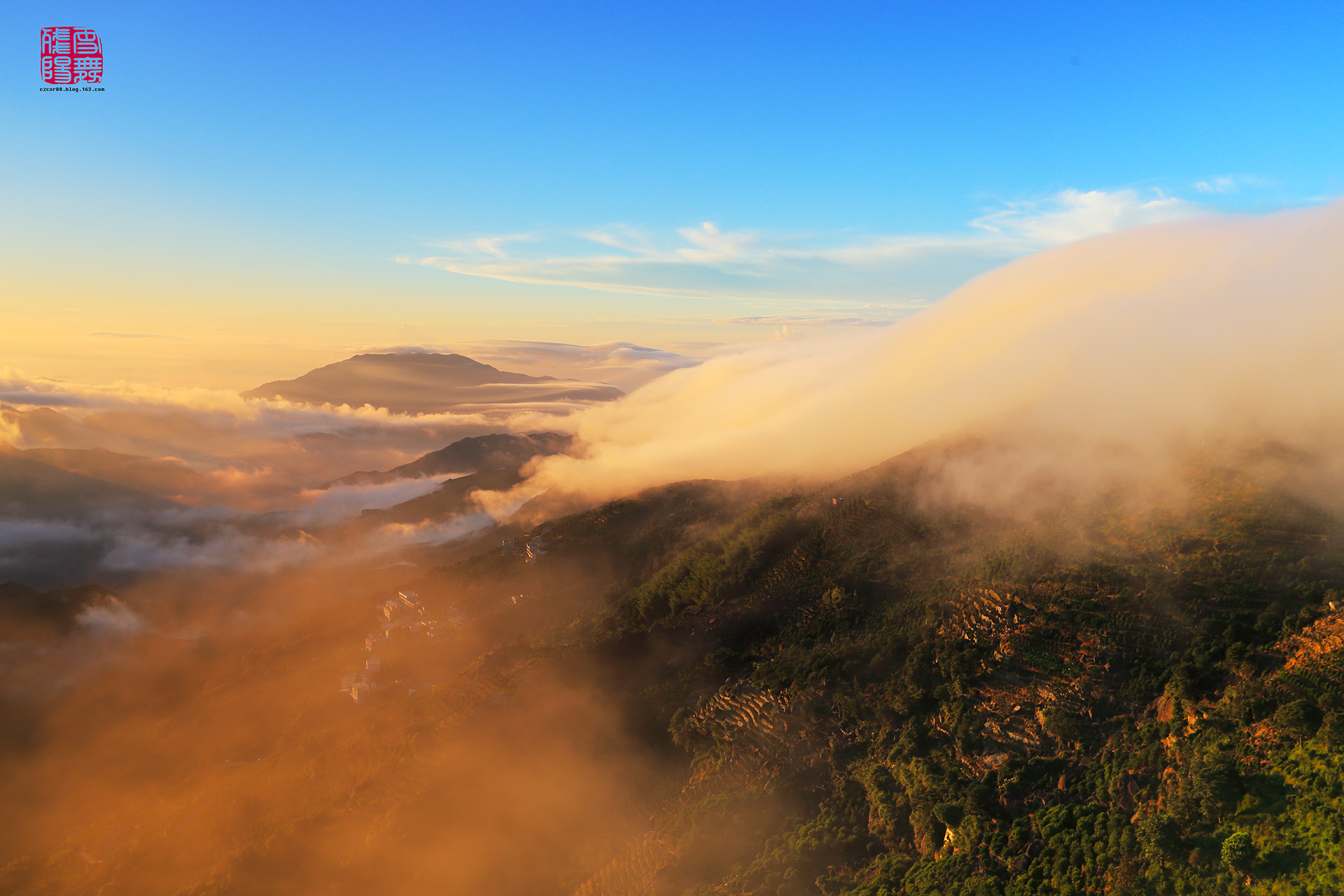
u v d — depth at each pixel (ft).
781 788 251.80
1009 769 215.10
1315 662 187.42
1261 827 165.48
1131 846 177.58
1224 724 189.26
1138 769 195.21
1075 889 179.11
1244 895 157.99
